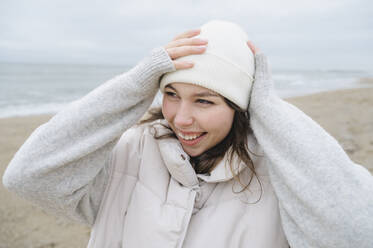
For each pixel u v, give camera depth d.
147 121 1.48
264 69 1.20
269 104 1.15
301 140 1.06
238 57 1.16
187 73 1.11
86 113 1.15
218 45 1.14
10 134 8.41
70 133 1.15
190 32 1.23
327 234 0.97
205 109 1.14
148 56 1.18
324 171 1.00
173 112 1.20
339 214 0.94
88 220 1.34
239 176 1.29
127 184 1.36
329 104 12.95
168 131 1.33
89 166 1.19
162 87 1.19
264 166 1.29
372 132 7.06
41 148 1.13
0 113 12.36
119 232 1.32
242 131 1.25
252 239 1.21
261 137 1.16
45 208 1.24
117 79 1.21
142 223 1.23
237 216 1.24
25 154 1.13
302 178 1.02
